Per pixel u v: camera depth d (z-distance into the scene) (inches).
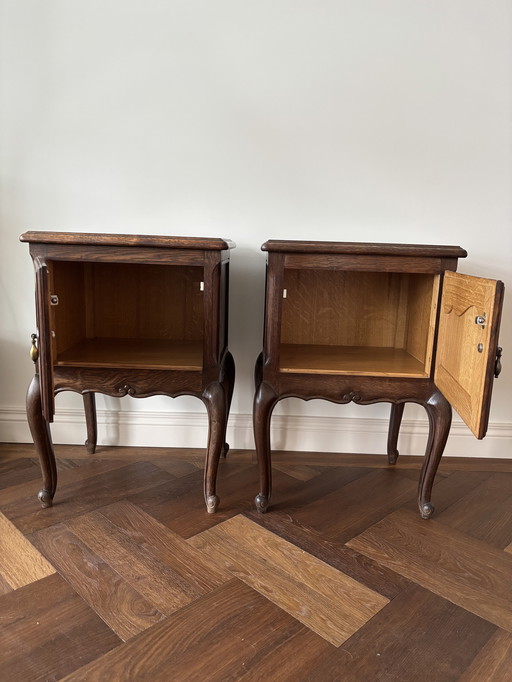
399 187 72.4
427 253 55.4
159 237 54.8
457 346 51.3
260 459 59.8
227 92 70.0
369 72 69.7
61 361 58.6
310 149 71.4
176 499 63.4
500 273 74.4
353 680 38.1
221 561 51.5
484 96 70.1
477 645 41.8
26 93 69.7
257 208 72.8
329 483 69.2
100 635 41.5
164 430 78.7
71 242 53.6
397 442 77.1
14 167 71.3
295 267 56.1
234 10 68.2
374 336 73.2
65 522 57.4
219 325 58.4
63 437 79.1
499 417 78.4
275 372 58.6
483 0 67.8
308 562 51.8
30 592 46.1
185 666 38.9
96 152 71.2
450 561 52.8
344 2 68.1
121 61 69.2
